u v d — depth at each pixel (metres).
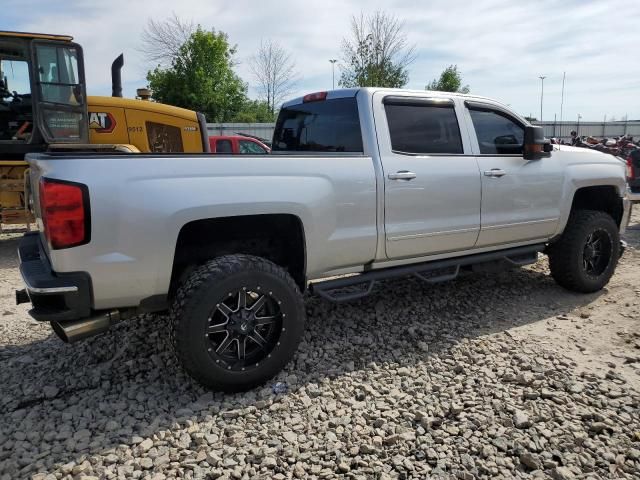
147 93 9.73
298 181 3.50
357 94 4.12
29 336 4.37
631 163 9.14
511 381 3.44
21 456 2.70
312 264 3.67
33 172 3.48
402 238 4.06
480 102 4.72
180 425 2.98
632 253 7.08
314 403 3.21
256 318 3.29
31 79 7.73
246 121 36.25
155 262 3.05
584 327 4.41
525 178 4.76
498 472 2.58
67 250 2.85
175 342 3.09
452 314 4.76
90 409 3.14
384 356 3.88
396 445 2.78
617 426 2.92
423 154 4.20
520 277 5.90
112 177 2.92
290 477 2.54
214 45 34.19
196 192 3.13
